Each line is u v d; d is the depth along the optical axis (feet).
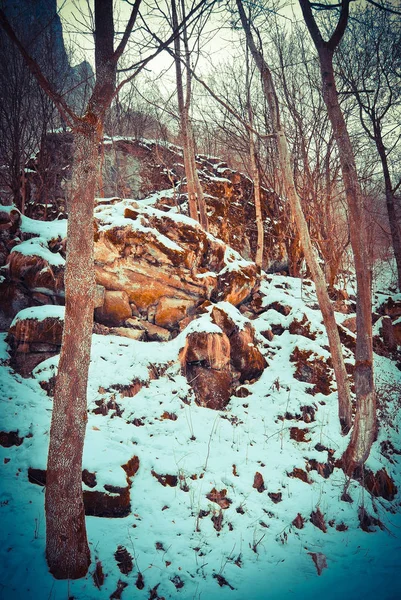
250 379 26.81
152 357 25.18
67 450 12.25
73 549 12.56
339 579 15.08
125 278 27.91
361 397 20.83
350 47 38.09
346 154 21.75
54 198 41.11
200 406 23.73
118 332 27.09
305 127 42.24
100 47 13.19
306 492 19.52
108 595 12.45
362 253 21.30
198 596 13.41
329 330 24.08
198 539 15.75
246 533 16.63
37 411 19.60
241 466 20.20
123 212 29.35
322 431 23.30
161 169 48.75
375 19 34.88
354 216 21.44
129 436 19.88
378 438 24.00
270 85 26.37
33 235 28.35
